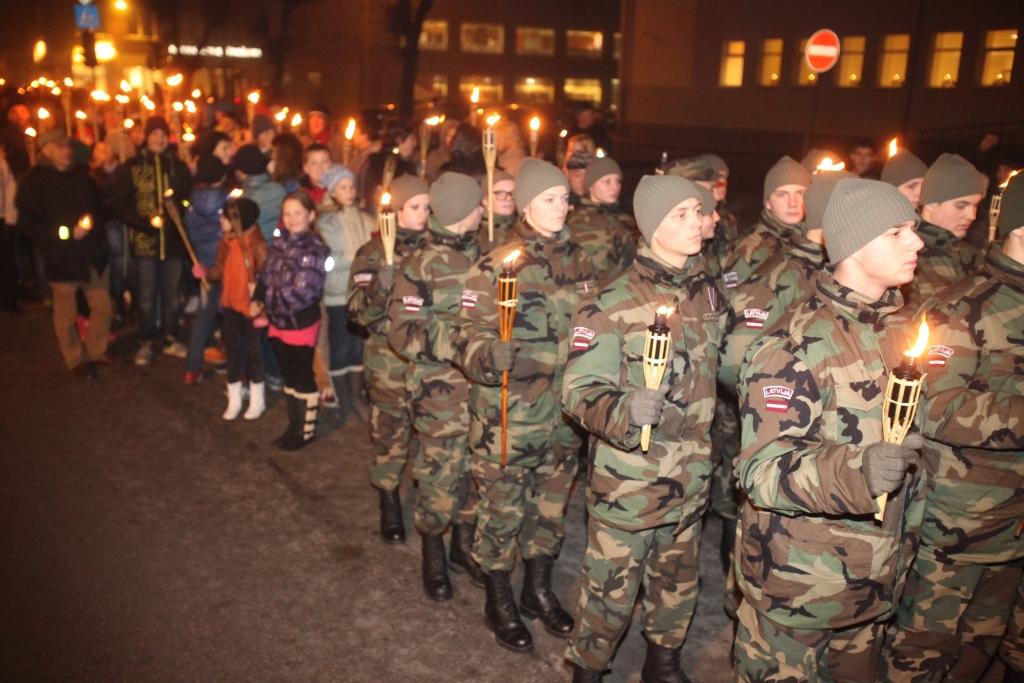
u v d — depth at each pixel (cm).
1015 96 2123
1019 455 302
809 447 247
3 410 666
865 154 777
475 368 347
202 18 4188
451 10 4653
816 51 1073
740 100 2848
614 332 306
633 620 411
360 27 4472
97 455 586
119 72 3488
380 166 787
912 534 284
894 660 330
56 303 724
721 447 445
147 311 771
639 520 311
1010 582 324
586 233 526
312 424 598
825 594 257
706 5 2914
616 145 3253
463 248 405
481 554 391
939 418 301
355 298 465
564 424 385
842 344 253
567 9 4844
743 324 369
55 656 377
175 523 496
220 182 724
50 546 469
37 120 1136
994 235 344
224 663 374
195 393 708
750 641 277
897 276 247
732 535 448
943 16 2250
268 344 699
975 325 297
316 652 382
